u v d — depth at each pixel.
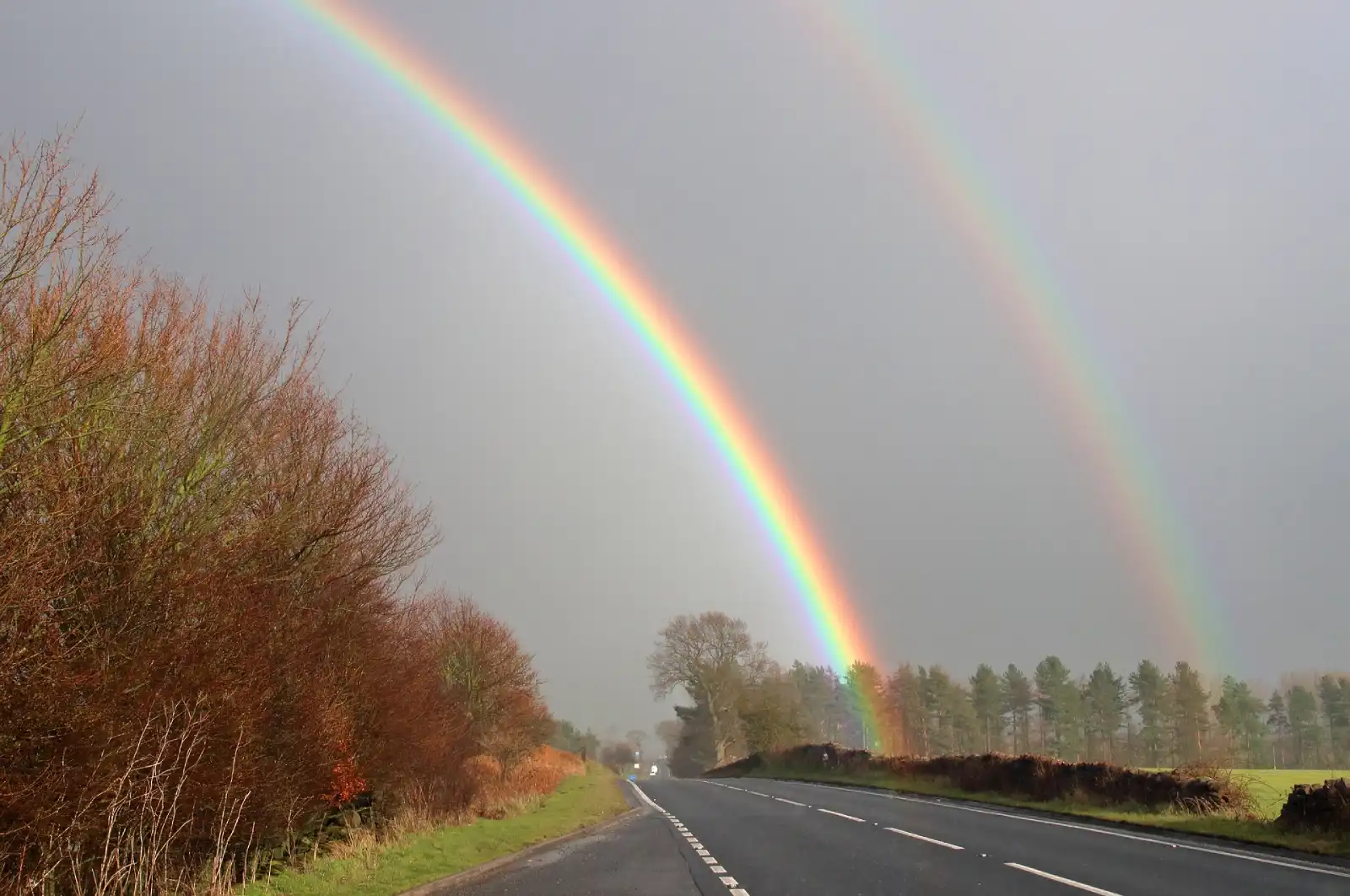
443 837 18.22
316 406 15.45
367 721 18.03
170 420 11.34
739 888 12.23
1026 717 102.19
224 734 11.27
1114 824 19.05
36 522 8.46
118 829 9.82
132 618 10.21
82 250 9.62
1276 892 10.50
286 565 14.35
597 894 12.03
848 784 41.59
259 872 13.23
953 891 11.13
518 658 34.22
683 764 102.69
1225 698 93.06
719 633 85.88
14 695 8.05
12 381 8.52
